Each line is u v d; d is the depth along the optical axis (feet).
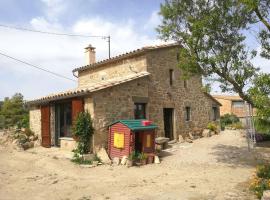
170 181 30.04
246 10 34.04
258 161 39.63
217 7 35.96
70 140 46.19
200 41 36.01
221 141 57.82
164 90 55.62
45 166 37.65
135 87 49.32
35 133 59.16
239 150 48.08
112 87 45.19
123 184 29.27
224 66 34.94
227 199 23.31
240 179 30.14
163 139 49.47
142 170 35.76
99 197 25.07
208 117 68.74
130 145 39.47
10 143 56.18
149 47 52.34
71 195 25.80
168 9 38.04
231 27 36.27
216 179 30.37
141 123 42.70
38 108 58.59
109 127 43.19
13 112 98.48
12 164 39.19
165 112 57.00
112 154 42.27
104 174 33.83
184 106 60.90
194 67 36.52
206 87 35.83
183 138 59.21
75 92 43.75
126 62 56.29
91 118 42.39
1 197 25.14
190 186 27.71
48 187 28.37
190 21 36.63
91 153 41.78
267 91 25.05
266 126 25.72
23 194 26.12
